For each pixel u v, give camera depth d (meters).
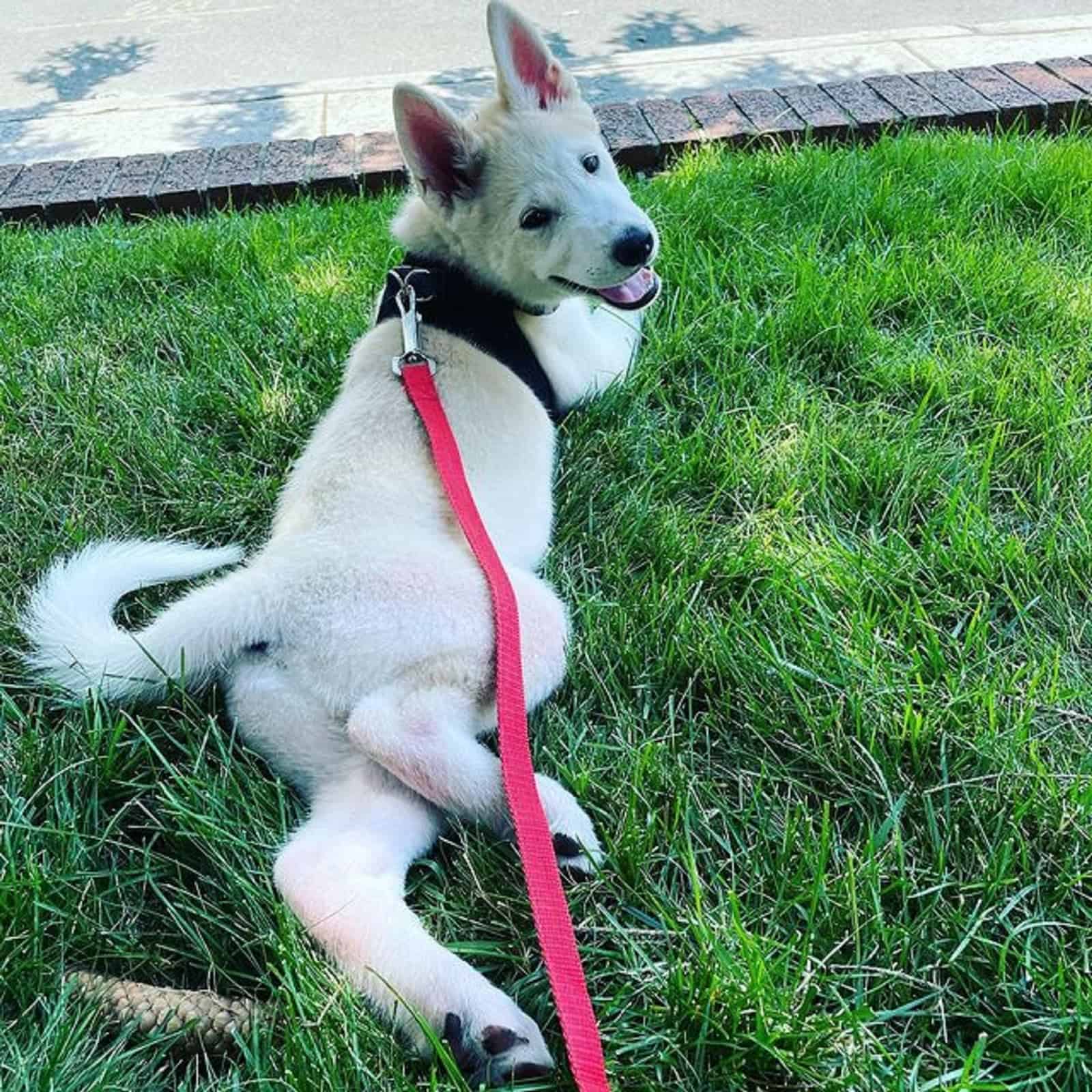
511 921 0.77
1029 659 0.92
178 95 2.85
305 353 1.44
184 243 1.75
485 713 0.85
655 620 0.99
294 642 0.85
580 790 0.85
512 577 0.91
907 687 0.88
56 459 1.27
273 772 0.87
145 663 0.91
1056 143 1.84
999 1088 0.63
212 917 0.78
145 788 0.87
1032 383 1.24
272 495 1.19
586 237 1.04
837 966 0.72
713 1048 0.68
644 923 0.76
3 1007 0.73
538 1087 0.66
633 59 2.73
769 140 2.03
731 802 0.85
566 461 1.21
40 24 3.55
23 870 0.81
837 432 1.20
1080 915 0.74
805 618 0.97
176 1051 0.71
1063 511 1.07
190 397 1.37
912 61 2.52
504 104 1.11
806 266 1.45
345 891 0.73
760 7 3.06
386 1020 0.69
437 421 0.97
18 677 1.00
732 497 1.15
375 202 1.95
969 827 0.80
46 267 1.75
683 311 1.41
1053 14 2.76
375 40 3.14
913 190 1.65
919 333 1.37
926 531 1.05
